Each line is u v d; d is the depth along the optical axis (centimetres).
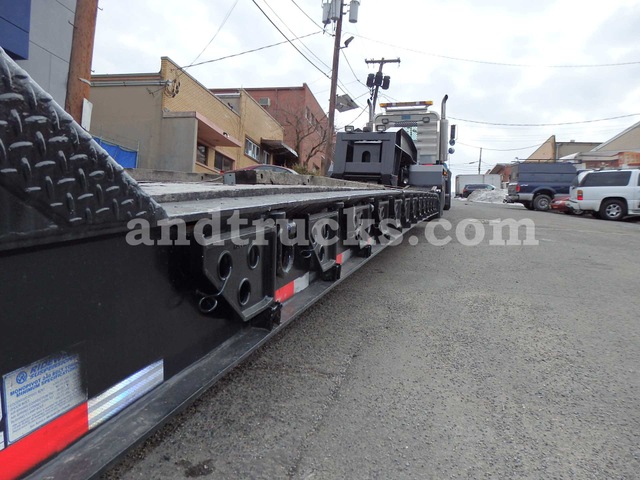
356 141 886
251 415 241
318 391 270
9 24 795
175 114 1644
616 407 260
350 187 512
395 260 671
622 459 212
